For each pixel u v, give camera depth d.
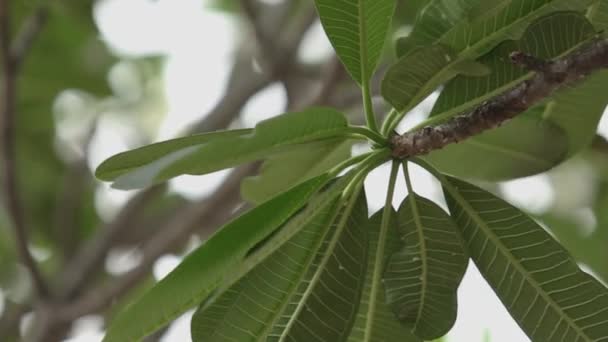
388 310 1.73
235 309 1.67
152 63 3.84
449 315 1.70
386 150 1.66
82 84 3.61
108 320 3.38
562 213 2.93
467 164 1.85
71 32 3.45
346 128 1.64
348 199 1.67
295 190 1.63
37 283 3.22
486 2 1.62
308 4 3.18
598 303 1.66
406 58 1.63
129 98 3.87
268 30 3.25
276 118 1.54
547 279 1.68
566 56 1.63
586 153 2.79
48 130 3.82
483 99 1.67
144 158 1.59
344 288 1.68
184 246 3.31
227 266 1.59
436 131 1.65
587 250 2.94
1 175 3.13
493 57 1.66
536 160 1.83
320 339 1.68
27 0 3.12
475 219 1.69
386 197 1.69
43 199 3.94
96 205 3.95
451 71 1.65
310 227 1.67
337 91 2.92
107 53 3.59
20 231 3.14
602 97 1.77
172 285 1.58
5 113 2.99
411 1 2.73
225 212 3.18
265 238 1.62
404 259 1.71
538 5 1.64
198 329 1.66
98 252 3.40
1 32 2.91
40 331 3.22
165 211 3.89
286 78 3.14
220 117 3.29
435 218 1.70
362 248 1.68
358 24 1.65
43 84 3.59
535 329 1.69
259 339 1.67
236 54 3.48
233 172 3.01
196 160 1.50
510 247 1.69
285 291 1.67
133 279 3.12
